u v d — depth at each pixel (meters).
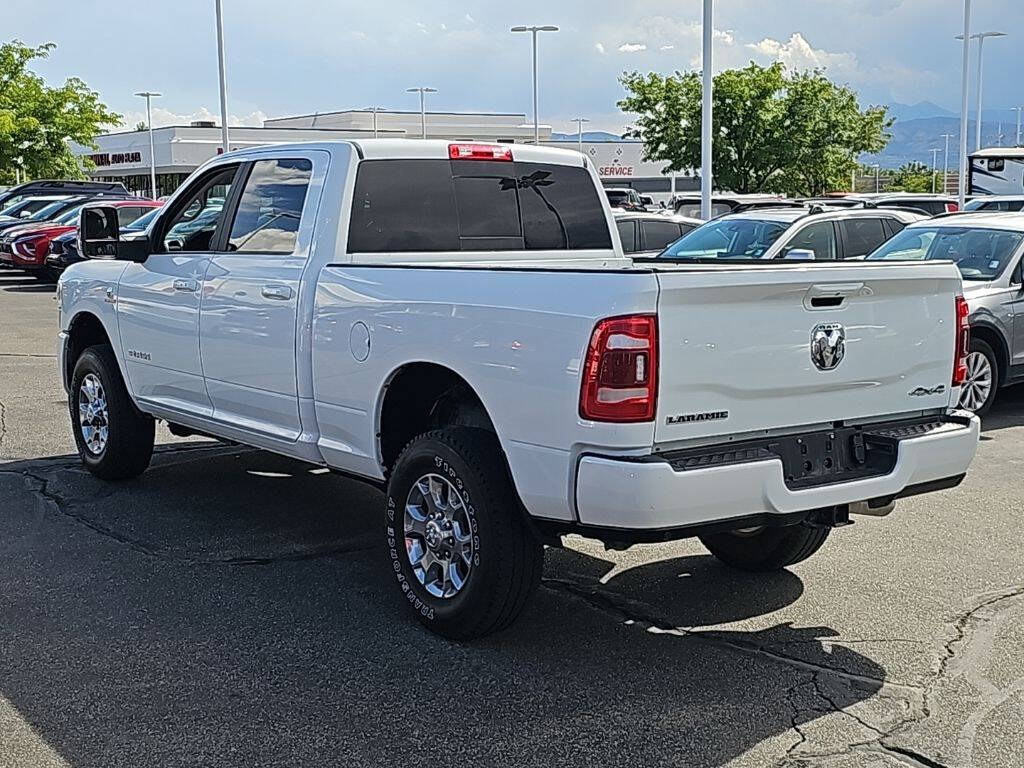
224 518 7.16
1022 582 6.09
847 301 4.97
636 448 4.48
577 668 4.93
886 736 4.34
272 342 6.17
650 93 41.59
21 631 5.30
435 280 5.20
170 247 7.27
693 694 4.69
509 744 4.25
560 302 4.61
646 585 6.01
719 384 4.61
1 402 11.06
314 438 6.04
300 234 6.13
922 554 6.57
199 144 63.69
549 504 4.72
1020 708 4.58
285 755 4.15
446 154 6.41
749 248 12.98
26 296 22.70
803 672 4.91
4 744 4.21
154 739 4.27
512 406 4.81
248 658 5.01
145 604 5.66
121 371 7.69
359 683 4.77
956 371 5.47
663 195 62.59
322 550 6.53
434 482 5.25
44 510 7.31
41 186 33.06
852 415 5.10
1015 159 32.56
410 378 5.53
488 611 5.04
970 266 11.09
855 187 84.25
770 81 40.78
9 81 43.66
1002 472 8.62
